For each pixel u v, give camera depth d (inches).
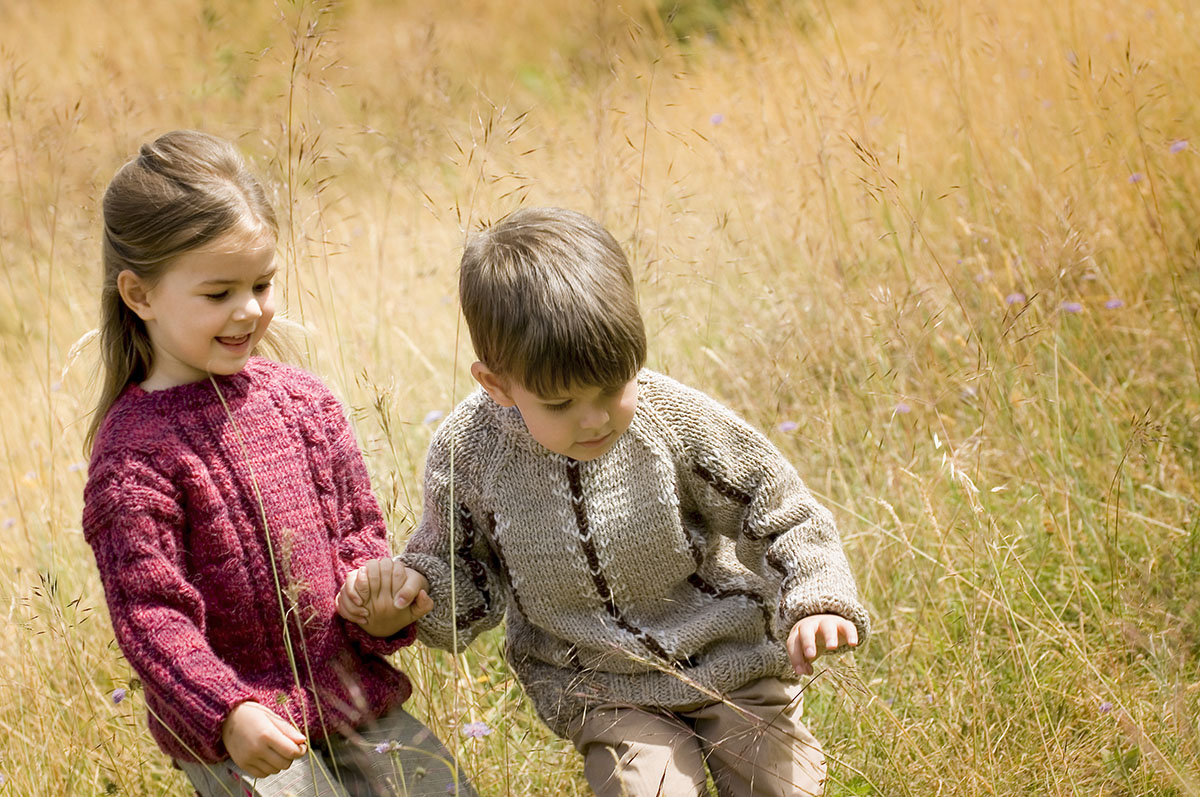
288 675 156.4
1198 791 163.2
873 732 189.8
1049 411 256.4
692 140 378.6
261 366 163.6
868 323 275.6
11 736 205.3
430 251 362.6
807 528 160.7
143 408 152.0
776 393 262.5
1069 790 175.3
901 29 386.0
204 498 149.6
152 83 538.9
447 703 204.4
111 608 146.3
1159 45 353.1
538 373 144.6
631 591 163.8
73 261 335.3
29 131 331.3
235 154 155.8
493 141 239.0
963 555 227.1
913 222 269.1
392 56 580.7
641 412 161.9
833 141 338.3
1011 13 384.2
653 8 452.4
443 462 167.0
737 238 332.8
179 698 142.5
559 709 168.6
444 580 164.7
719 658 165.8
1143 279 287.4
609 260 150.3
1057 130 335.3
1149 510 236.1
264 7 523.8
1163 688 182.4
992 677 202.4
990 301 284.5
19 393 321.4
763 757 163.6
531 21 635.5
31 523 266.7
